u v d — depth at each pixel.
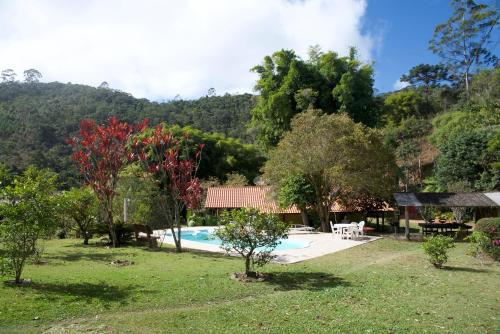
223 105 71.44
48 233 9.76
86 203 17.95
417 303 8.39
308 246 18.45
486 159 31.05
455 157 33.00
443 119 48.09
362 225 22.41
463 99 47.72
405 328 6.80
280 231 10.91
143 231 18.28
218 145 46.59
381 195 24.62
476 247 14.70
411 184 42.75
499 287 9.88
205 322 7.05
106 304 7.90
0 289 8.45
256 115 42.94
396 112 65.88
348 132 24.41
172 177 17.02
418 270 12.14
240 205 32.91
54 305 7.65
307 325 6.93
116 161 17.44
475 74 48.31
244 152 49.62
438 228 22.23
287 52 40.91
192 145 43.41
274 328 6.77
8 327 6.49
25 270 10.86
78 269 11.40
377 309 7.94
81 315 7.27
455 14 47.50
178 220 16.58
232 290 9.36
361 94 38.88
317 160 23.86
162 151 18.02
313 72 39.72
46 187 11.00
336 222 28.75
